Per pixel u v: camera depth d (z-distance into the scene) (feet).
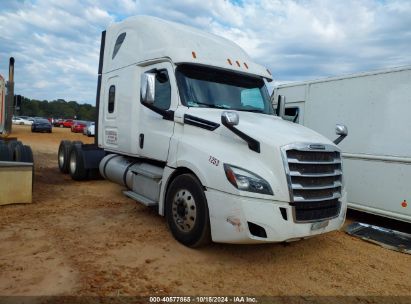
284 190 14.56
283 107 23.76
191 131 17.71
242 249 17.37
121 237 18.08
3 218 20.24
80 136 125.08
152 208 23.88
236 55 21.56
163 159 19.08
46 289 12.47
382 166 22.74
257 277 14.65
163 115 19.08
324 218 15.81
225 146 15.93
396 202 22.02
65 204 24.35
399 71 21.95
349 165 24.61
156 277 13.96
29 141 88.79
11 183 23.16
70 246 16.55
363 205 23.73
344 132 19.45
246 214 14.17
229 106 19.60
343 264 16.71
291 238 14.78
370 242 20.07
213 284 13.75
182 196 17.17
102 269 14.29
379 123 22.94
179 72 19.07
